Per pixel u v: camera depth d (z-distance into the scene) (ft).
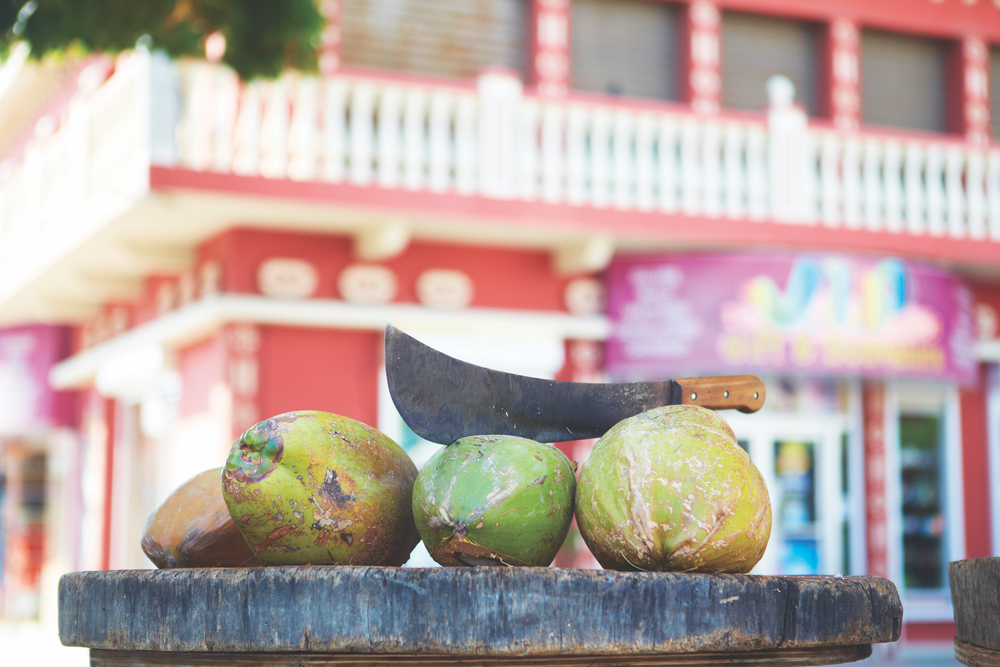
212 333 31.73
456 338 32.65
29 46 19.48
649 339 33.83
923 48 39.58
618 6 36.19
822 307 34.32
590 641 4.56
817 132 34.55
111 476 40.27
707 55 36.22
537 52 34.55
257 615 4.66
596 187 32.37
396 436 31.71
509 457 5.32
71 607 5.40
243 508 5.28
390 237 30.60
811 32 38.11
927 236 35.24
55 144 36.11
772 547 35.22
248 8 20.65
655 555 5.02
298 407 30.81
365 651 4.54
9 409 45.21
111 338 40.04
